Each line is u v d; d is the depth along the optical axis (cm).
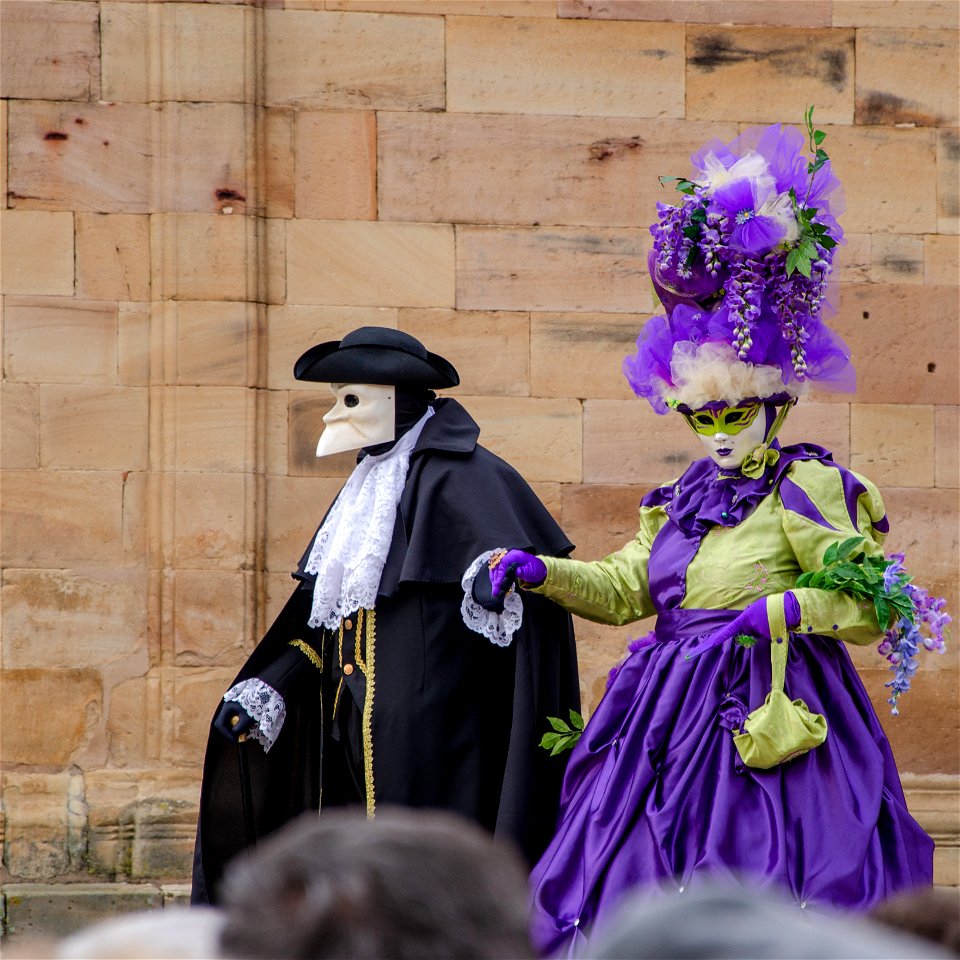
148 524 2097
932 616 1448
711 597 1509
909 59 2216
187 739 2072
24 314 2091
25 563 2075
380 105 2155
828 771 1426
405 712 1630
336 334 2136
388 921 539
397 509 1669
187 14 2116
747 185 1499
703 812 1425
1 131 2095
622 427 2164
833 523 1484
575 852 1459
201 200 2109
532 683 1617
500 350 2158
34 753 2061
